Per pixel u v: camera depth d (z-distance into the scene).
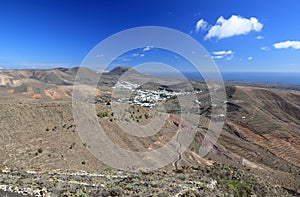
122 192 17.20
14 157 26.50
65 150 28.94
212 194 21.47
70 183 18.17
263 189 32.91
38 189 15.62
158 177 23.52
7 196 14.22
